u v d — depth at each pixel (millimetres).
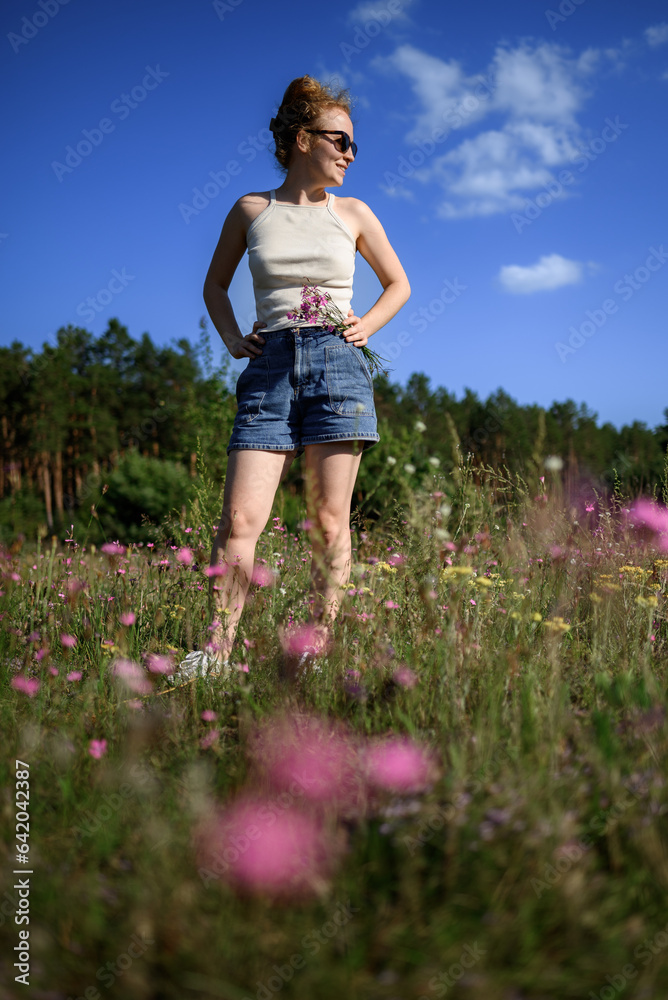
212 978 990
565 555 2691
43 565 3484
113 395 44750
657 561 2820
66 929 1071
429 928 1042
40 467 38938
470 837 1198
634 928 1039
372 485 7602
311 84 2764
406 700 1845
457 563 2654
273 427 2697
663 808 1273
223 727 1850
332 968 994
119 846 1314
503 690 1831
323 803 1356
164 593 2896
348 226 2785
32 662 2447
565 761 1477
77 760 1597
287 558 3609
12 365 40031
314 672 2057
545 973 982
